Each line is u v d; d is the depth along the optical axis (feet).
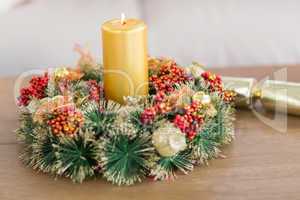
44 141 2.45
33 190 2.35
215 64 4.65
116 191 2.32
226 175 2.41
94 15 4.87
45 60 4.58
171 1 5.03
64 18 4.86
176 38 4.70
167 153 2.31
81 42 4.62
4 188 2.37
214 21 4.80
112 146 2.31
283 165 2.48
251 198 2.25
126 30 2.52
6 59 4.58
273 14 4.80
